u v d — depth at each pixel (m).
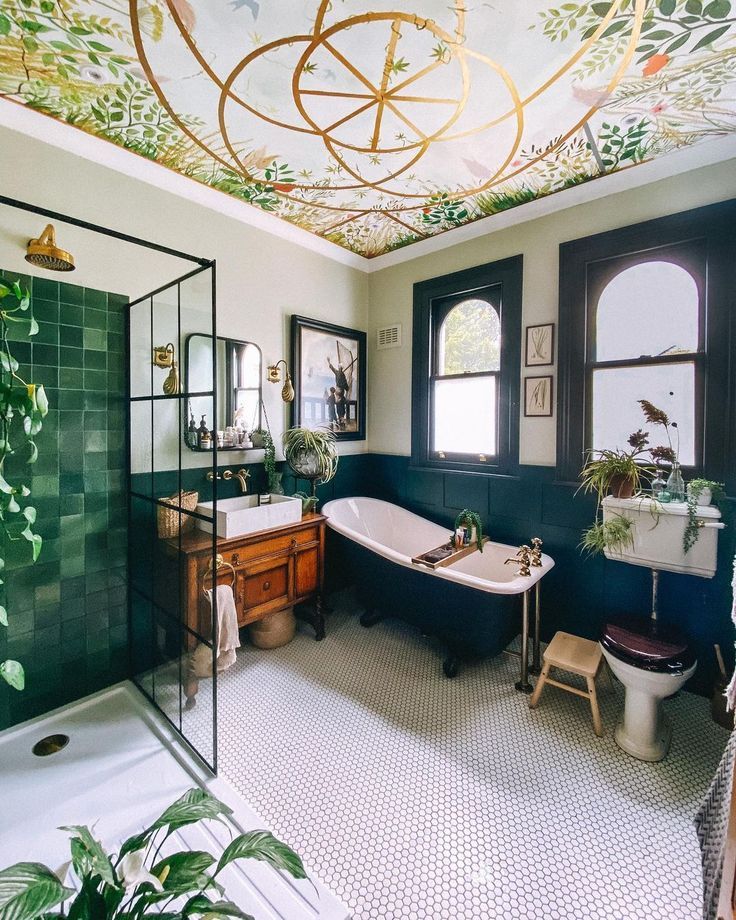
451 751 1.69
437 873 1.23
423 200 2.43
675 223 2.06
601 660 1.88
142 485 2.09
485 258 2.77
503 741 1.75
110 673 2.03
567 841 1.33
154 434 2.13
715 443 2.02
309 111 1.67
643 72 1.48
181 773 1.56
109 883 0.70
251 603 2.21
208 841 1.30
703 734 1.80
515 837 1.34
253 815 1.39
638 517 1.98
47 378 1.79
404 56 1.40
